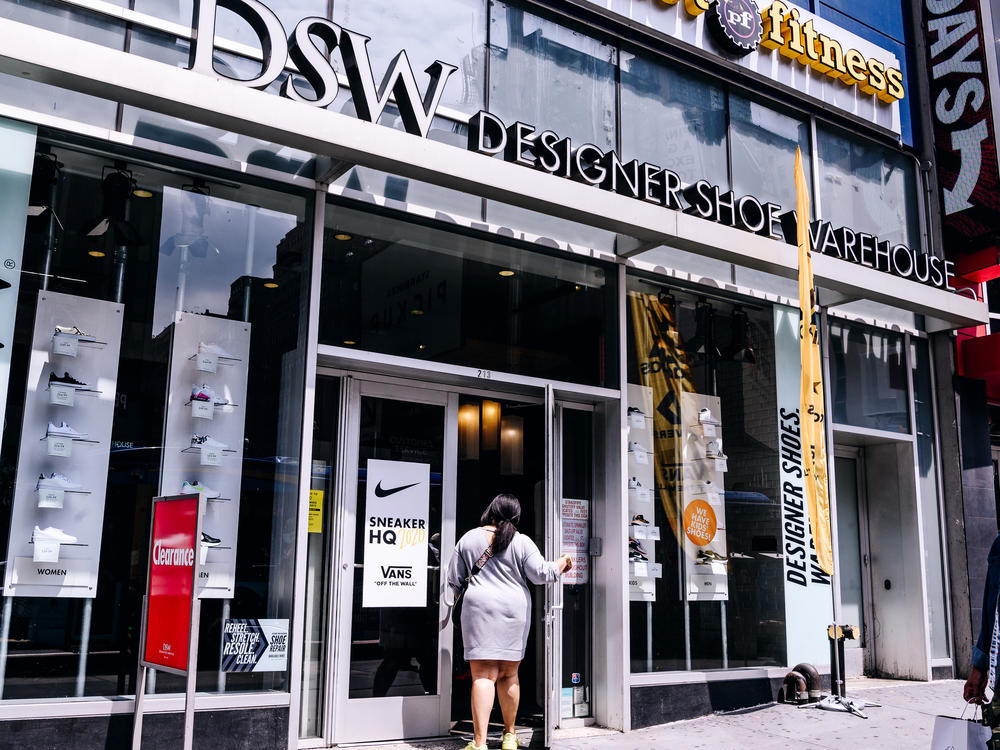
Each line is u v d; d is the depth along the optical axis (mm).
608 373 6766
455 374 6020
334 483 5699
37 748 4379
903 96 9305
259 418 5262
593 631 6605
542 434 6730
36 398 4680
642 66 7625
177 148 5168
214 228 5309
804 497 7715
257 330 5332
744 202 7039
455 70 5883
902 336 9000
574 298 6727
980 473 9102
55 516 4641
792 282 8055
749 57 8242
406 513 5949
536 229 6562
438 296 6062
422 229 6090
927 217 9500
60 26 5031
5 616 4453
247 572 5082
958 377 9164
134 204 5098
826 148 8867
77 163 4965
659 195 6473
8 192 4695
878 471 8953
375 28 6199
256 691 4992
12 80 4766
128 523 4828
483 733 5070
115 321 4949
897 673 8523
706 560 7059
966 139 9242
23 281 4719
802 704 7008
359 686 5578
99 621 4672
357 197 5766
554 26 7148
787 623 7414
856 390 8453
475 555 5273
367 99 5238
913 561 8555
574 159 6137
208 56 4777
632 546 6684
